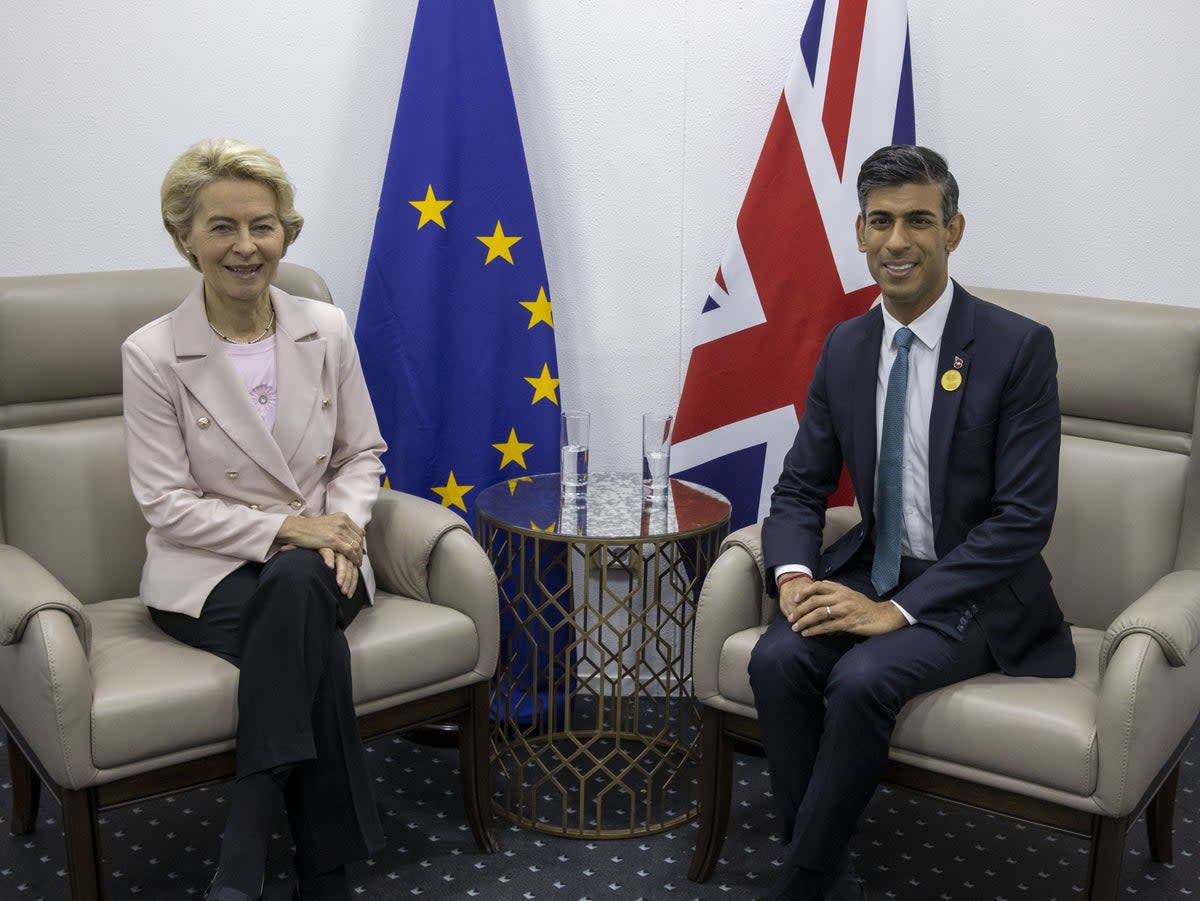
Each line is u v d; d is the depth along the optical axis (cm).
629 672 238
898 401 204
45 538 218
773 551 209
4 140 260
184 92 262
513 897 211
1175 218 260
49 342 220
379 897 210
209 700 187
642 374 280
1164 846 221
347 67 265
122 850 225
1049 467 197
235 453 208
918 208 194
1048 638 203
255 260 202
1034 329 199
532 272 263
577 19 263
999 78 259
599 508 238
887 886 216
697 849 216
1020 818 184
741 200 269
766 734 198
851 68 249
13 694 190
